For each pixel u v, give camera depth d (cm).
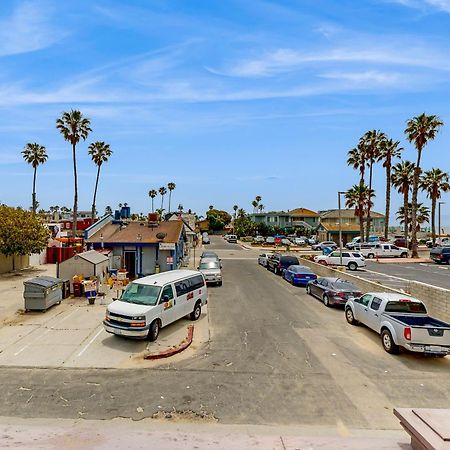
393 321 1189
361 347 1255
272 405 837
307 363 1098
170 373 1019
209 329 1449
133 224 3159
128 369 1047
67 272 2056
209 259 2969
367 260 4444
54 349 1208
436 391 924
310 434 714
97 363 1090
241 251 5744
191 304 1545
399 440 670
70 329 1430
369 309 1368
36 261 3522
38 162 6800
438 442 479
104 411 805
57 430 694
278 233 9831
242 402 850
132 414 791
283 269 2938
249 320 1589
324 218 7956
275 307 1845
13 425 723
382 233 8062
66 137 4938
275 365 1080
